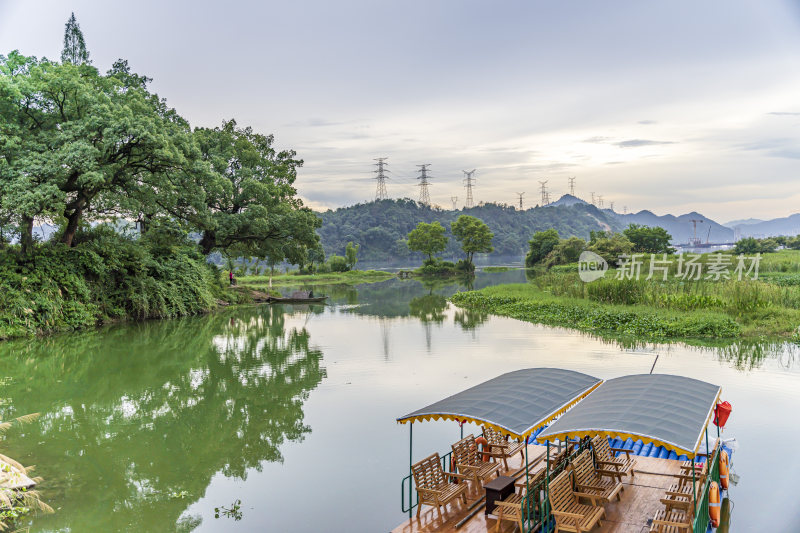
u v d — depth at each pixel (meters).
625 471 9.61
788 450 11.60
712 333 25.30
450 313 37.12
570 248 87.12
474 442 10.64
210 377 19.22
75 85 28.52
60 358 22.70
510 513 8.13
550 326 30.09
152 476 11.09
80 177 27.44
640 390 8.56
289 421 14.20
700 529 7.87
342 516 9.26
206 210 38.19
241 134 48.59
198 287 39.16
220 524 9.08
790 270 44.41
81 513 9.56
